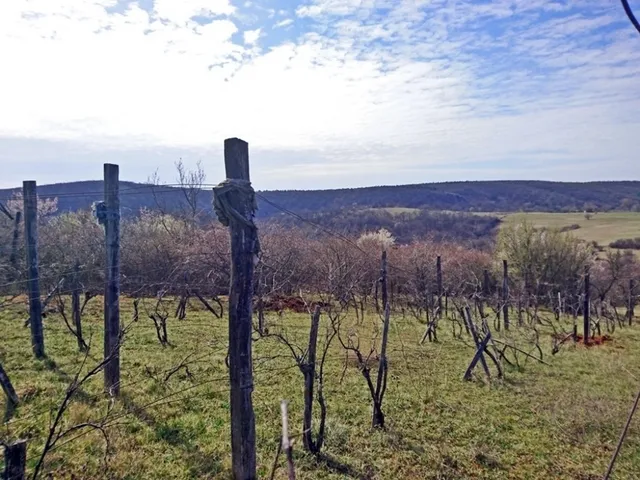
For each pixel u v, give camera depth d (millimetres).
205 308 15664
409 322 14828
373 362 9188
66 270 12984
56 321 11414
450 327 14344
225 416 5887
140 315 13094
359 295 16484
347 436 5652
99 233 17422
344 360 9227
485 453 5395
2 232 13367
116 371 6312
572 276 24734
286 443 2246
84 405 5785
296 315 14258
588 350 11859
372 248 24000
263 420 5977
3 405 5805
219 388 6918
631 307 17656
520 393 7816
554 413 6816
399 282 21031
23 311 11844
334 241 21219
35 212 8219
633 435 6168
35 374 7129
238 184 3865
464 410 6828
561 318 18250
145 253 16906
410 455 5270
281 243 17438
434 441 5695
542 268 24938
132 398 6277
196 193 23812
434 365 9484
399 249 25688
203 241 17297
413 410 6680
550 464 5270
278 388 7211
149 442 5074
